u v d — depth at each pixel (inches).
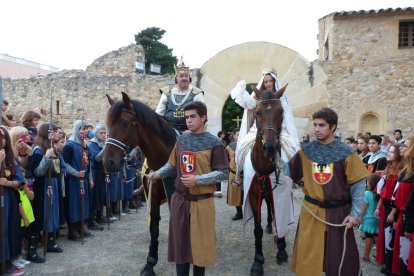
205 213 125.5
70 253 197.2
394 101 530.9
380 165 235.1
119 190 282.4
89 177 236.5
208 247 124.8
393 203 159.5
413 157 147.4
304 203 125.6
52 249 198.5
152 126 151.9
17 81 631.2
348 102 540.7
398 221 150.3
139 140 151.1
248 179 163.5
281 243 182.5
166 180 147.6
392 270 155.0
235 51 463.5
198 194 126.6
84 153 232.8
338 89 542.9
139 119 149.0
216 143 129.0
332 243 117.8
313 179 122.1
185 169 127.0
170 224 130.8
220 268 176.9
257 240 164.7
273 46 456.8
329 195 119.3
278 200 162.1
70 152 219.5
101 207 254.5
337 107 542.9
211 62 468.8
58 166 203.5
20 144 183.8
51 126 195.2
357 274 118.3
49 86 617.6
